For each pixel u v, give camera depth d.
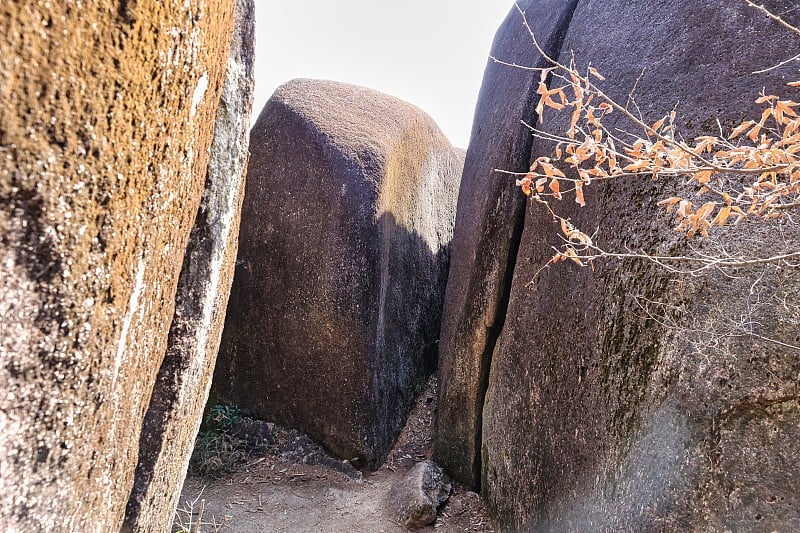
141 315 1.19
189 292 1.73
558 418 2.54
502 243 3.66
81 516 1.01
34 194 0.77
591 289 2.45
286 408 4.40
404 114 5.52
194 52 1.15
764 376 1.54
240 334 4.57
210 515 3.50
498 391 3.45
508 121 3.95
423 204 5.81
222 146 1.88
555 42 3.68
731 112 2.07
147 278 1.19
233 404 4.56
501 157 3.82
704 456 1.57
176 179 1.24
